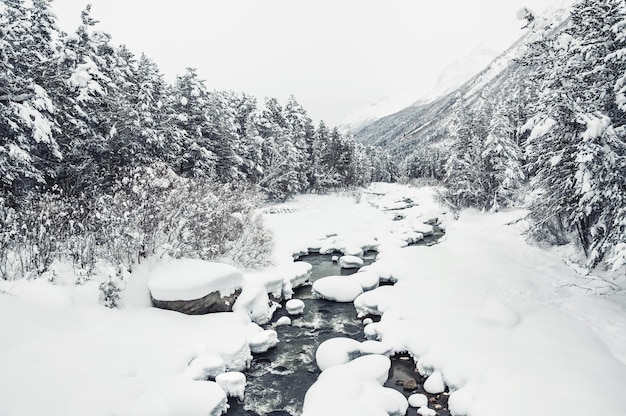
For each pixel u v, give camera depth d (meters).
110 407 6.14
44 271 9.45
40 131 12.39
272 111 43.12
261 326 11.62
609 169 10.41
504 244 18.23
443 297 11.38
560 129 12.52
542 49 11.89
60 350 6.99
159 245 12.32
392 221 31.28
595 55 11.03
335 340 9.62
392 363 9.05
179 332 9.21
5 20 13.22
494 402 6.48
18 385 5.86
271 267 15.78
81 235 11.01
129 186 13.11
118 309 9.41
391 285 14.21
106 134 19.14
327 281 14.16
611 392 6.36
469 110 33.03
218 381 7.87
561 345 7.93
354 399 7.12
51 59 14.81
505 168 27.34
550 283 12.11
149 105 21.88
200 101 29.09
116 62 22.16
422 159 99.06
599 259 11.86
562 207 13.94
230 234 15.53
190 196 13.73
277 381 8.70
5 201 11.77
